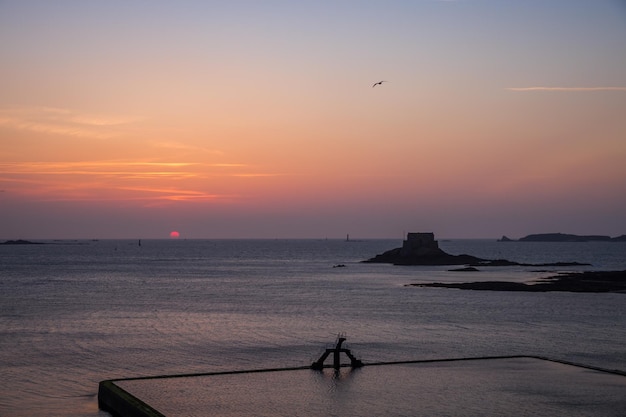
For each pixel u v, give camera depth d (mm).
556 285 111000
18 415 31797
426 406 30641
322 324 64312
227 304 83938
